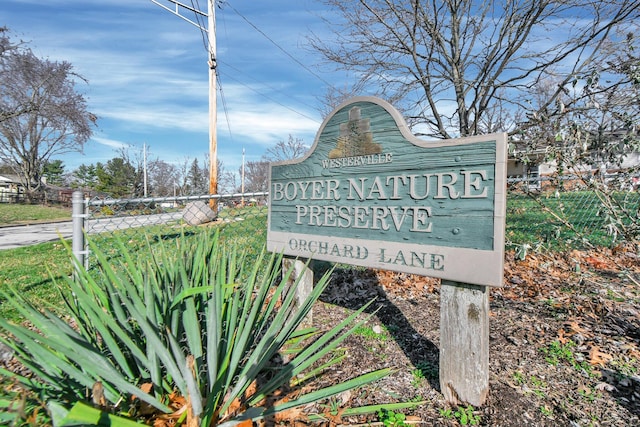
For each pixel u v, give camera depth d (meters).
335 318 3.22
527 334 2.77
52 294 4.17
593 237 5.32
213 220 6.38
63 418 0.98
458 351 1.96
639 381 2.10
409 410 1.90
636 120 2.43
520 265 4.61
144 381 1.63
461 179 1.96
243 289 2.52
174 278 1.97
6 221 17.84
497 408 1.88
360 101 2.49
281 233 3.09
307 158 2.88
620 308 3.18
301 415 1.77
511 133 3.82
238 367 1.88
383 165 2.35
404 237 2.22
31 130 33.44
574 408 1.88
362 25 6.57
